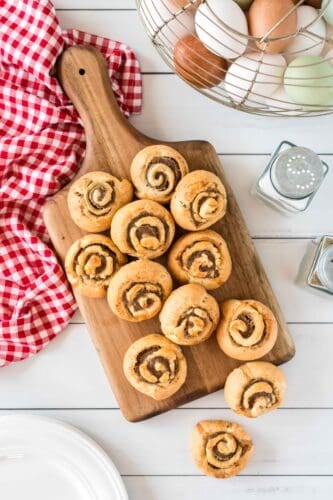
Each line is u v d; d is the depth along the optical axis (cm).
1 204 85
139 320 80
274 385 81
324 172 83
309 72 75
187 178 79
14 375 86
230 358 83
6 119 85
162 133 87
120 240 79
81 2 86
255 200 87
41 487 87
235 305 81
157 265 80
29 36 82
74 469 86
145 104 87
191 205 79
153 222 79
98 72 82
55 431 85
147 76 86
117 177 83
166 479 87
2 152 84
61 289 84
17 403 87
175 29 77
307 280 83
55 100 85
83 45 82
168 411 86
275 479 88
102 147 83
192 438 86
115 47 85
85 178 80
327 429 87
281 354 83
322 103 76
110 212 80
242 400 81
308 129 86
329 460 88
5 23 82
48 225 82
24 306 85
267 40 71
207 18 72
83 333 86
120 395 83
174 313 79
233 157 87
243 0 75
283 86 77
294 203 83
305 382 87
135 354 80
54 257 83
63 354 86
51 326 86
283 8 73
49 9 82
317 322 87
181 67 78
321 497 88
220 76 79
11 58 83
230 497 88
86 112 83
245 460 85
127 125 83
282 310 87
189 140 86
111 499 86
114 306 79
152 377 80
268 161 87
